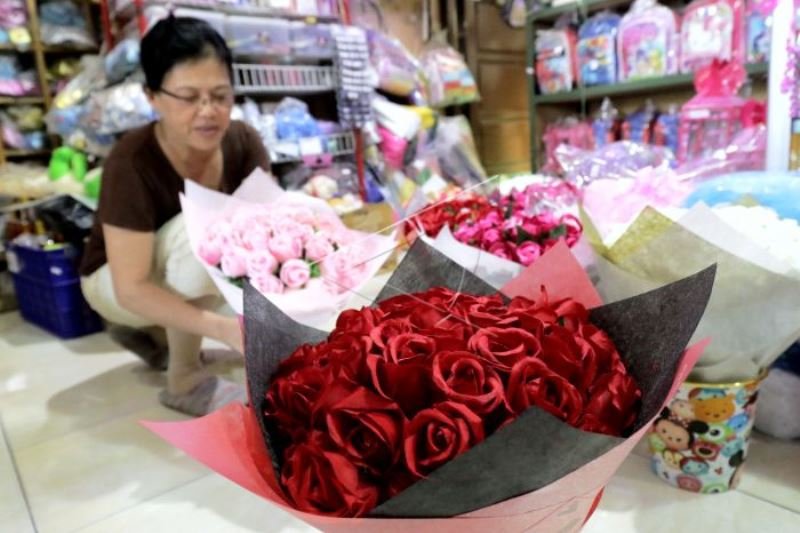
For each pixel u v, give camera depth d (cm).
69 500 101
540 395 41
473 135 298
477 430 38
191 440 42
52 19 252
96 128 198
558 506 42
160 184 129
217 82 120
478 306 55
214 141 126
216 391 131
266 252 90
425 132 264
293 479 41
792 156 115
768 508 81
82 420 134
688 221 70
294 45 224
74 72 256
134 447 118
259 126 222
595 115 238
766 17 164
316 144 235
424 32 302
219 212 103
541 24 251
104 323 207
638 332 52
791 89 111
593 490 43
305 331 61
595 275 80
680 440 84
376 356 44
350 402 41
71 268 201
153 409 138
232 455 43
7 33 242
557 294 63
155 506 97
